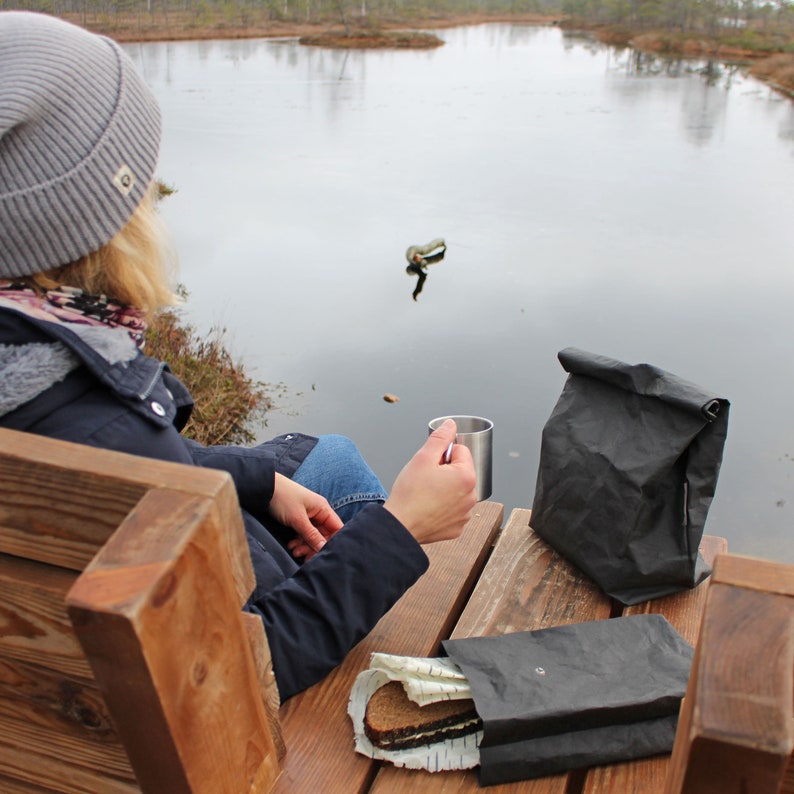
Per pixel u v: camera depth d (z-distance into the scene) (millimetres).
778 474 4785
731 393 5699
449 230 9703
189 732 767
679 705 1140
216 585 769
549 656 1225
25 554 797
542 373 6105
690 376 5941
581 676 1182
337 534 1193
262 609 1152
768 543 4207
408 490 1227
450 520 1254
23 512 779
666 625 1299
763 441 5117
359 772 1109
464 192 11508
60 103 906
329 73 28688
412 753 1120
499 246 9039
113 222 957
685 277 7938
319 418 5457
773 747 583
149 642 677
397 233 9633
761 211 10266
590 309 7230
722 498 4586
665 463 1394
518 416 5508
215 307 7258
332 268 8414
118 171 952
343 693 1233
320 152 14656
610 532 1447
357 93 23016
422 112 19375
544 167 13133
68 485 757
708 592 674
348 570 1159
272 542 1358
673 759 752
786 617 648
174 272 1117
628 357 6270
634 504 1414
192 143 15516
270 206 10867
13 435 793
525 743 1104
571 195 11211
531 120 18109
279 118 18516
